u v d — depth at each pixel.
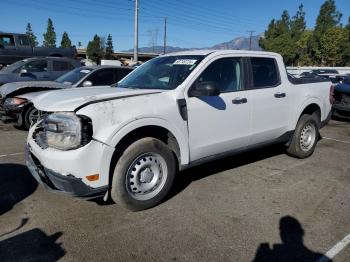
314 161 6.07
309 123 6.06
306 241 3.45
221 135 4.62
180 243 3.37
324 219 3.90
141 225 3.69
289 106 5.61
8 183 4.79
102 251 3.21
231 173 5.34
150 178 4.01
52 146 3.62
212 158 4.67
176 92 4.16
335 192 4.68
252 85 5.05
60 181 3.53
